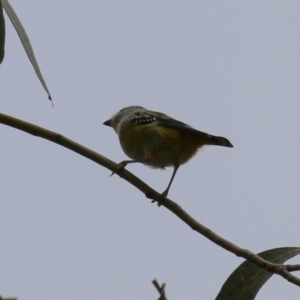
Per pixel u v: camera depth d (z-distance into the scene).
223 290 7.73
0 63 7.45
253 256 7.11
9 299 3.42
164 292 4.77
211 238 7.43
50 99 7.20
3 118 7.36
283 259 7.77
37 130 7.50
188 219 7.72
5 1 7.57
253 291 7.69
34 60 7.27
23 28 7.48
